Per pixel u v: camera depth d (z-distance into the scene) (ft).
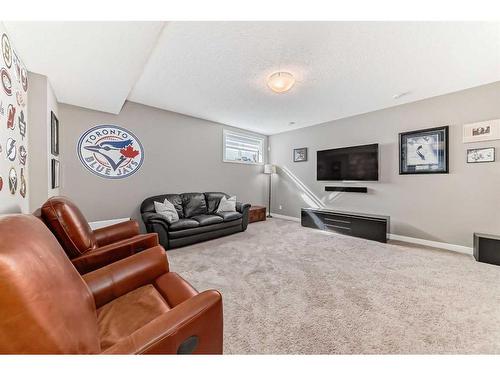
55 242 2.77
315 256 9.00
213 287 6.41
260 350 4.05
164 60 7.40
